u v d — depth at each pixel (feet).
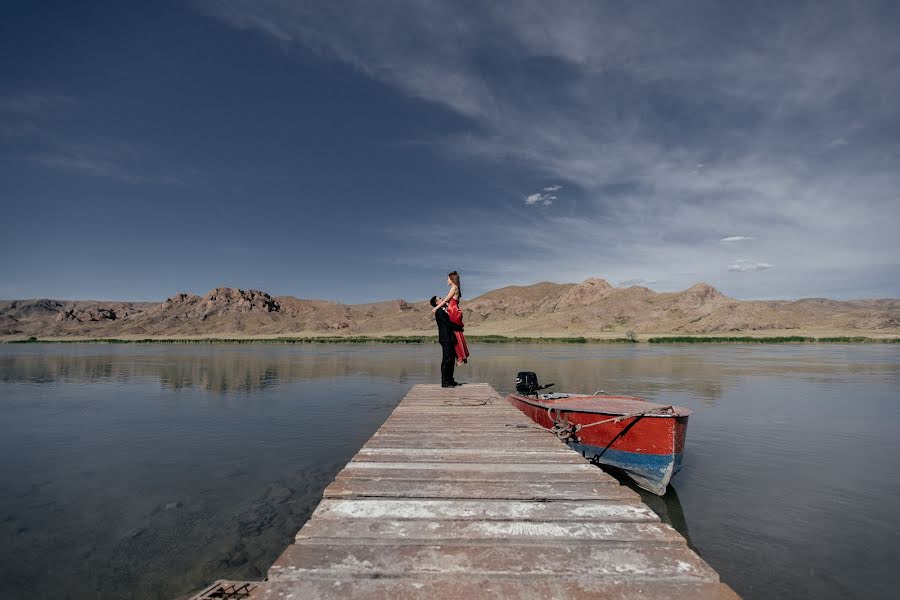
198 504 32.01
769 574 23.32
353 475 16.21
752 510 31.30
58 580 22.34
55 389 98.12
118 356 230.27
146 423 60.44
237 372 134.92
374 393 87.66
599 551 10.18
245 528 28.02
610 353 222.28
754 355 199.31
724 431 53.31
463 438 22.39
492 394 39.60
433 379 110.22
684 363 153.07
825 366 138.41
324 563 9.59
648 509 12.78
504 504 13.25
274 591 8.58
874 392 83.20
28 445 49.29
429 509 12.85
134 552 25.09
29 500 32.99
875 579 22.80
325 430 55.16
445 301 43.29
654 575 9.07
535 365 148.46
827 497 33.42
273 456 43.98
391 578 9.08
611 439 35.73
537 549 10.28
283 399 80.69
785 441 48.70
